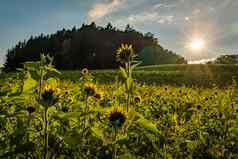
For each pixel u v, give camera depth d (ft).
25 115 11.31
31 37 478.59
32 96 11.82
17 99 11.83
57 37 497.46
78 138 10.44
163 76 145.18
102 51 453.17
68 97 21.68
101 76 112.06
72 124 12.09
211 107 34.24
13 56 449.06
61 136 11.37
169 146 17.98
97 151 12.52
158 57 499.10
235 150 20.25
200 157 18.60
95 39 469.98
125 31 541.75
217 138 22.24
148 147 16.14
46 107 10.90
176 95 46.60
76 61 437.58
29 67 12.27
